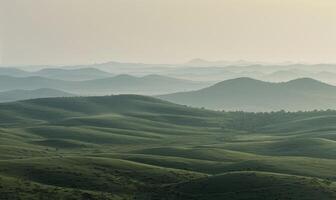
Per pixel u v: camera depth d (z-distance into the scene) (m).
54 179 142.62
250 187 129.12
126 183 142.88
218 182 135.00
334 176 161.25
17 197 119.75
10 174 143.62
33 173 146.75
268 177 135.12
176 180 149.50
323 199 116.56
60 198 121.88
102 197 125.50
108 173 152.25
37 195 122.81
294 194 120.50
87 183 140.50
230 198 123.00
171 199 128.00
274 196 120.31
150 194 133.50
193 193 131.62
